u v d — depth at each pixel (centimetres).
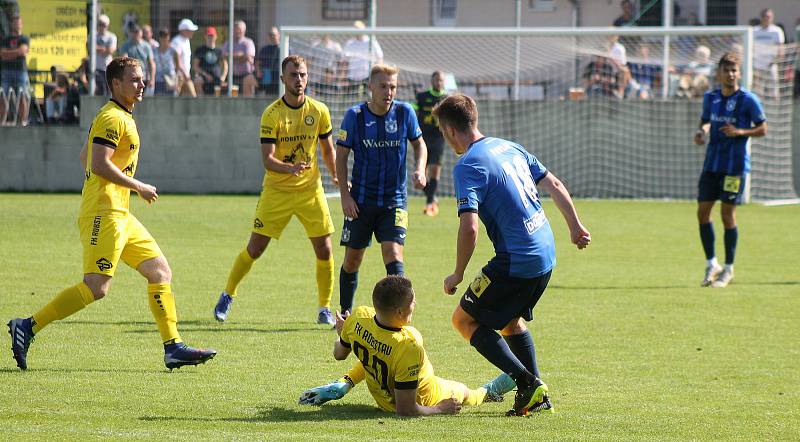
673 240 3375
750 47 4409
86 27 4725
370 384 1293
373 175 1845
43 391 1356
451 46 5084
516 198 1255
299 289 2342
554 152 4891
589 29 4469
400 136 1848
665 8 4834
